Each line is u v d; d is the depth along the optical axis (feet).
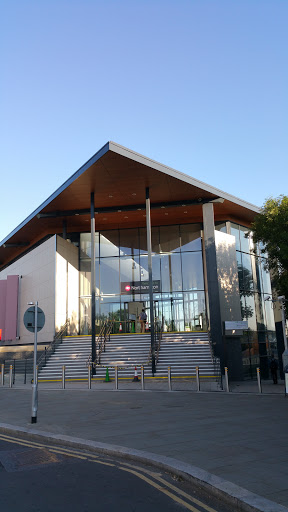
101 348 86.79
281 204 73.26
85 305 109.60
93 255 85.87
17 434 31.86
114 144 72.08
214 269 90.74
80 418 37.35
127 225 110.83
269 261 80.12
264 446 25.02
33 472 21.15
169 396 54.65
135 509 15.89
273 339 109.50
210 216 93.35
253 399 51.34
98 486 18.70
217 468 20.31
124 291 109.19
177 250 109.81
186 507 16.08
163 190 88.43
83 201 93.66
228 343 91.71
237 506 15.87
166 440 27.27
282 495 16.42
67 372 80.07
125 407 44.24
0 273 135.44
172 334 91.50
